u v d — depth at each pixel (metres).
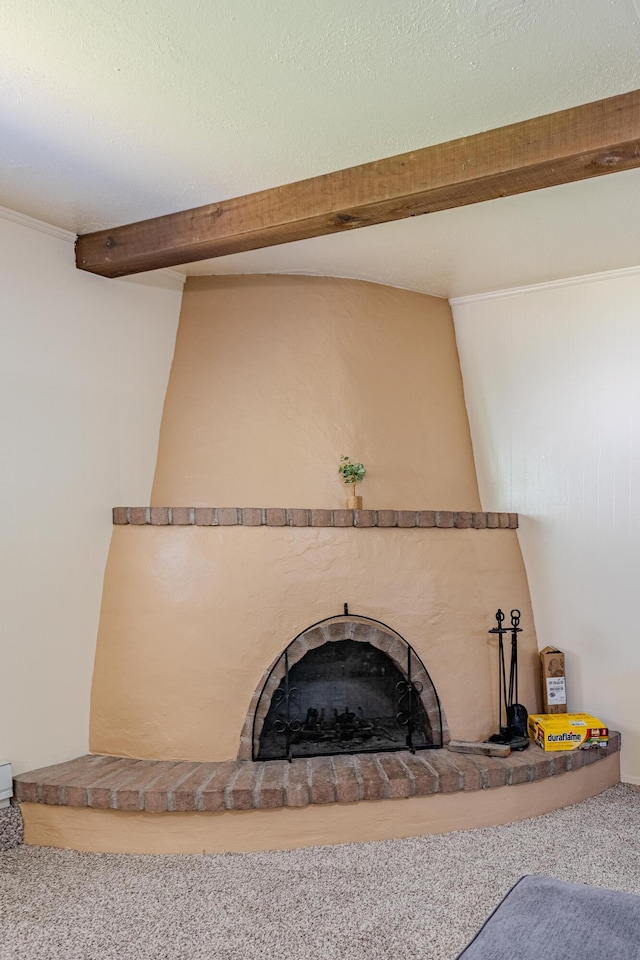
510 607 3.58
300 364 3.57
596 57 1.90
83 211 2.89
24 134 2.29
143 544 3.19
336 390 3.56
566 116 2.13
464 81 2.00
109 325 3.33
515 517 3.74
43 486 3.03
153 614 3.12
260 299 3.64
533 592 3.77
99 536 3.25
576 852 2.75
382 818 2.87
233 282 3.66
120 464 3.37
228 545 3.14
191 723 3.05
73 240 3.18
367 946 2.14
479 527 3.53
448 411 3.88
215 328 3.63
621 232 3.10
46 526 3.04
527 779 3.04
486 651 3.44
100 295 3.30
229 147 2.36
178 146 2.36
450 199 2.41
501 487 3.89
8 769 2.83
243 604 3.11
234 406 3.53
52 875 2.59
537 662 3.66
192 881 2.54
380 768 2.98
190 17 1.74
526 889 1.65
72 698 3.12
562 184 2.53
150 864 2.67
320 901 2.40
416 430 3.72
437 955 2.10
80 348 3.20
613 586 3.58
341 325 3.64
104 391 3.30
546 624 3.73
